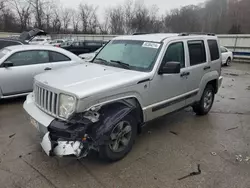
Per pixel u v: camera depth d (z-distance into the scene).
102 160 3.14
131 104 3.14
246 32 36.38
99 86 2.76
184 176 2.86
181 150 3.52
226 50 16.11
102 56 4.19
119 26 51.00
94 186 2.62
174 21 43.19
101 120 2.81
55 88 2.73
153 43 3.76
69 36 39.31
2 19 41.25
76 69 3.55
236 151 3.54
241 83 9.49
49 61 5.99
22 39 9.03
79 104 2.53
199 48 4.56
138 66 3.56
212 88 5.20
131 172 2.90
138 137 3.94
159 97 3.61
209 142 3.83
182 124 4.61
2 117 4.63
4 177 2.72
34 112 3.01
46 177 2.75
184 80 4.09
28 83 5.69
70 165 3.00
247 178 2.86
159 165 3.08
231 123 4.75
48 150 2.55
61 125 2.60
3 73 5.30
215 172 2.96
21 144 3.52
